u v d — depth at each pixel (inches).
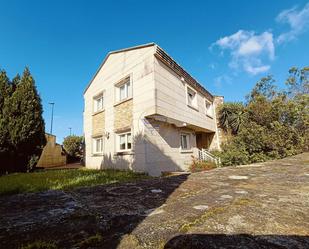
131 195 83.2
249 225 48.3
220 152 483.8
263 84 540.1
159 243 41.8
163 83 362.0
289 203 63.7
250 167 145.0
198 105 512.1
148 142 349.4
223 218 52.8
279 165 143.2
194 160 454.0
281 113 436.5
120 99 426.6
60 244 44.4
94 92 512.7
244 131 436.1
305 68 498.6
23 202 77.8
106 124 448.8
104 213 62.4
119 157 397.7
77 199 80.4
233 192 79.1
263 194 74.6
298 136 389.7
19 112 376.5
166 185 99.7
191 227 48.1
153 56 347.6
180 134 450.3
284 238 42.0
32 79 402.3
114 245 42.5
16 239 46.9
